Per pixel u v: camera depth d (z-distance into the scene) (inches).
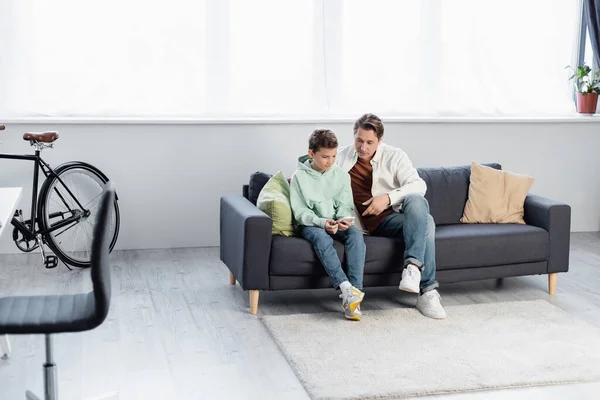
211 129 209.6
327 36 218.8
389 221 168.4
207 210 213.2
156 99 209.5
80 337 147.3
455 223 184.1
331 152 163.6
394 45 223.6
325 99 220.8
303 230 161.3
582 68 236.4
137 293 173.6
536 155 234.8
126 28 205.0
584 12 240.5
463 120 225.9
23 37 199.2
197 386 127.2
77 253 203.2
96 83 205.0
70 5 201.0
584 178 240.1
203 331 151.5
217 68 212.2
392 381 128.6
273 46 215.6
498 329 153.6
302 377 129.6
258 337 148.9
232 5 211.2
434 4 224.5
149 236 210.5
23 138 183.3
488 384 128.2
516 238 170.6
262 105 217.0
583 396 125.7
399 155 173.5
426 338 148.1
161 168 208.2
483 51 230.2
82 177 202.4
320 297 173.0
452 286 183.5
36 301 104.2
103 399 116.7
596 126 238.1
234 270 165.2
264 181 175.5
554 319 159.9
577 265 203.9
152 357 138.6
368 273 163.5
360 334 149.6
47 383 108.7
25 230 183.2
